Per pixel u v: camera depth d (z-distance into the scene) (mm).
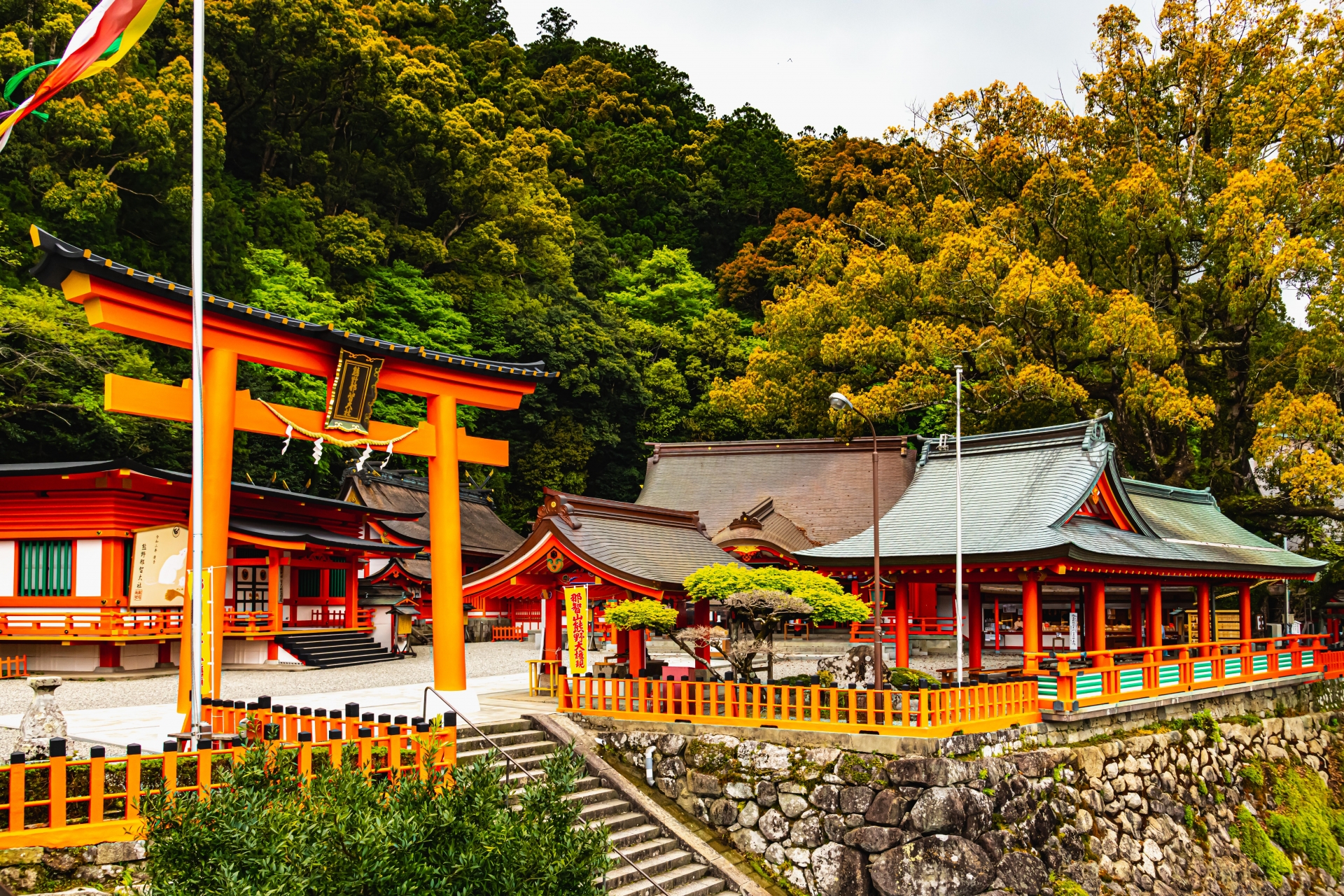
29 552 29000
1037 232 49469
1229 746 23672
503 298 63562
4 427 34500
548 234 70875
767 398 50906
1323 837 23750
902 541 23922
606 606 23641
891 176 59656
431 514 20703
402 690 24969
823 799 16750
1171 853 19609
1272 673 27562
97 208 37625
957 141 53844
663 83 108500
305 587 36562
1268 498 40281
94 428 36719
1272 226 39062
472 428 60219
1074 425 25484
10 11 38375
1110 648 31781
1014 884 16078
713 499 49500
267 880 8164
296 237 53344
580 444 61969
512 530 55000
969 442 27625
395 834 8719
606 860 9930
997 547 21953
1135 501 29453
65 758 11297
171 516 30219
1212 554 26719
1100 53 49906
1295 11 46469
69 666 28031
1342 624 41625
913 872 15609
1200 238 45812
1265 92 45438
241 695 23625
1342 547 39875
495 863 8984
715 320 71562
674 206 87000
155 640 28656
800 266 66812
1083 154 50781
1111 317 39594
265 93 56594
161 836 9055
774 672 29531
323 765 11039
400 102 59750
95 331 36188
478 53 88812
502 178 66250
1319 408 34531
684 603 23188
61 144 38312
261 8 53062
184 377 40625
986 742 17344
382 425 19578
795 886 16562
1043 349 44000
